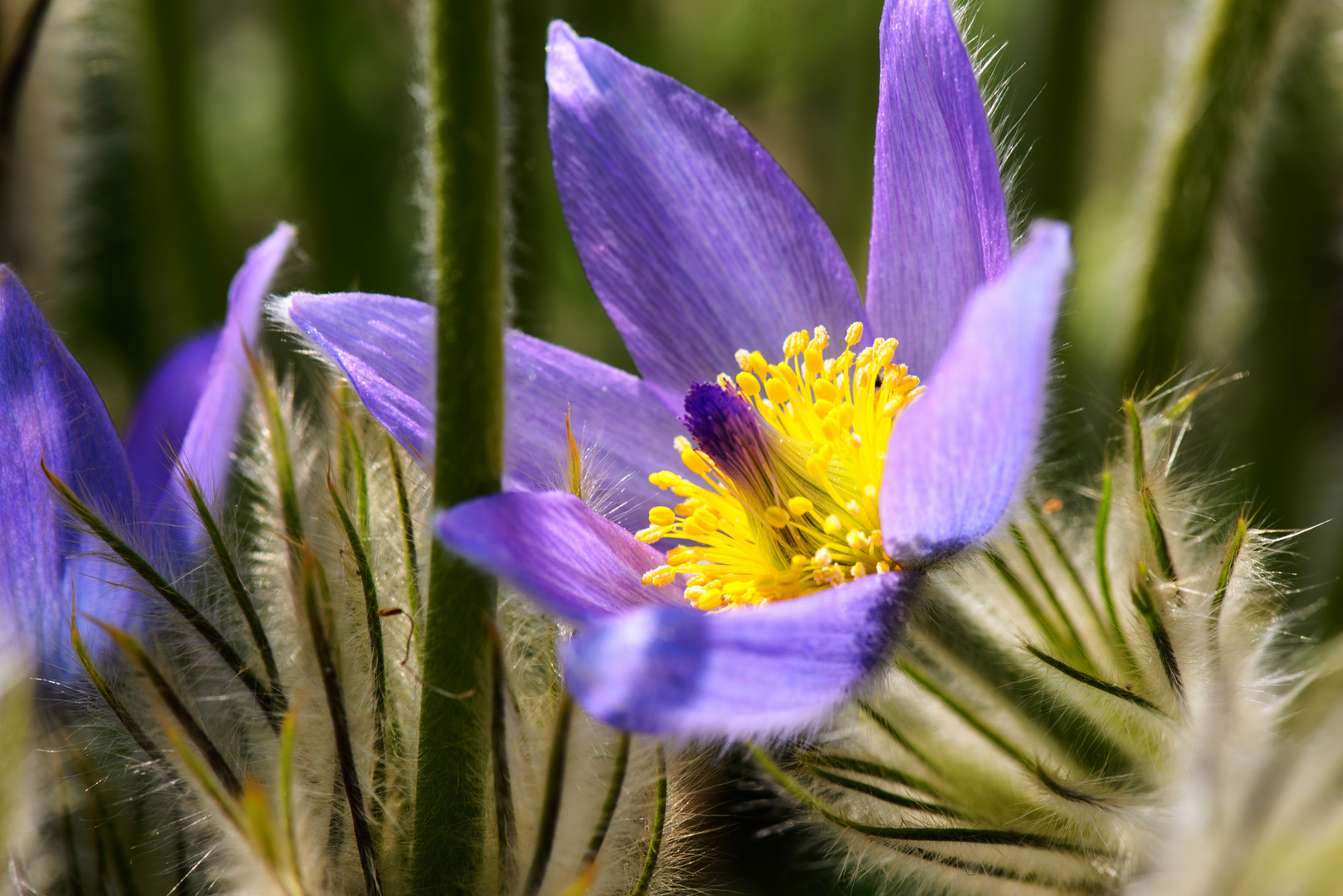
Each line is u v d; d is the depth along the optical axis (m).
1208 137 0.33
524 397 0.30
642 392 0.31
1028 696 0.29
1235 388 0.35
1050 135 0.36
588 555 0.28
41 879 0.29
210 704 0.28
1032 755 0.29
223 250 0.36
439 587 0.27
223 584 0.29
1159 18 0.36
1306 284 0.35
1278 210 0.35
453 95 0.27
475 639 0.27
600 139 0.30
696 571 0.29
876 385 0.30
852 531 0.30
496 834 0.27
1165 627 0.29
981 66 0.30
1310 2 0.33
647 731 0.26
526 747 0.28
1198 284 0.33
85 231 0.35
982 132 0.28
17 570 0.29
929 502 0.28
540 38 0.35
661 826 0.28
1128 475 0.29
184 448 0.30
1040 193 0.36
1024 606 0.29
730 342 0.31
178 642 0.29
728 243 0.30
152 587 0.28
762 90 0.39
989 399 0.27
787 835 0.33
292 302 0.30
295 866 0.27
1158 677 0.29
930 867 0.29
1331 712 0.28
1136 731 0.29
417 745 0.28
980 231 0.29
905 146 0.29
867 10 0.36
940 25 0.29
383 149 0.37
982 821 0.29
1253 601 0.30
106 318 0.36
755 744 0.28
